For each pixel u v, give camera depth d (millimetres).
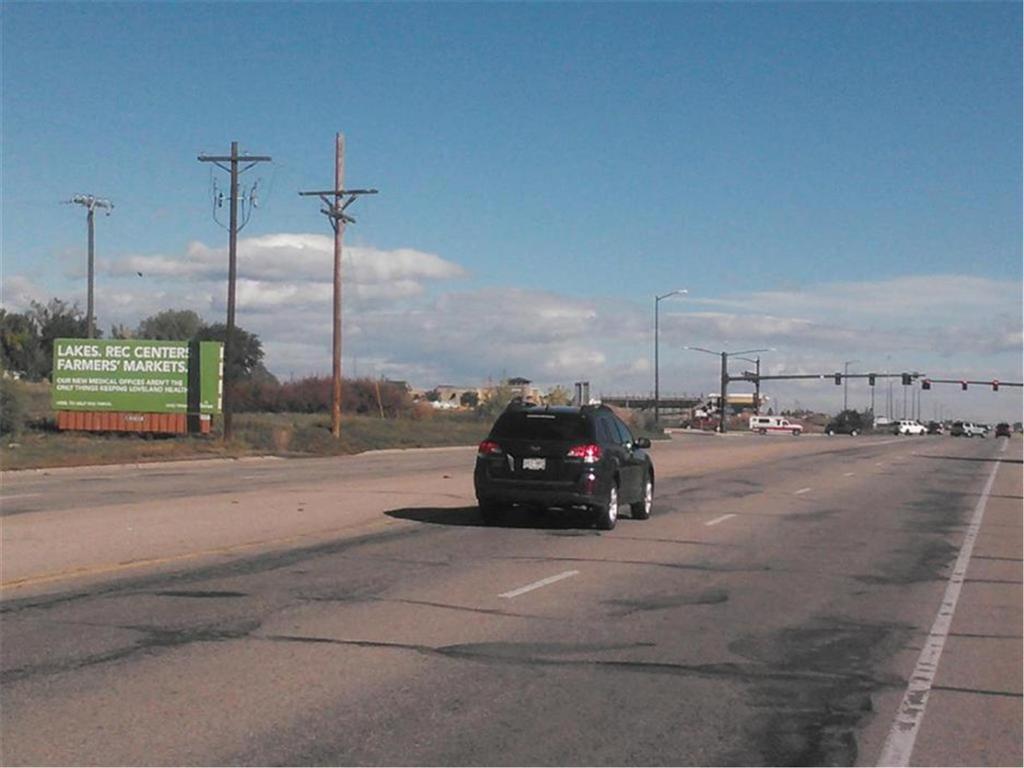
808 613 13039
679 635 11594
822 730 8359
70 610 12172
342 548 17562
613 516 20984
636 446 23031
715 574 15828
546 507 21375
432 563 16125
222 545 17484
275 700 8797
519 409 20859
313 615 12141
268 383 95625
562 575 15281
